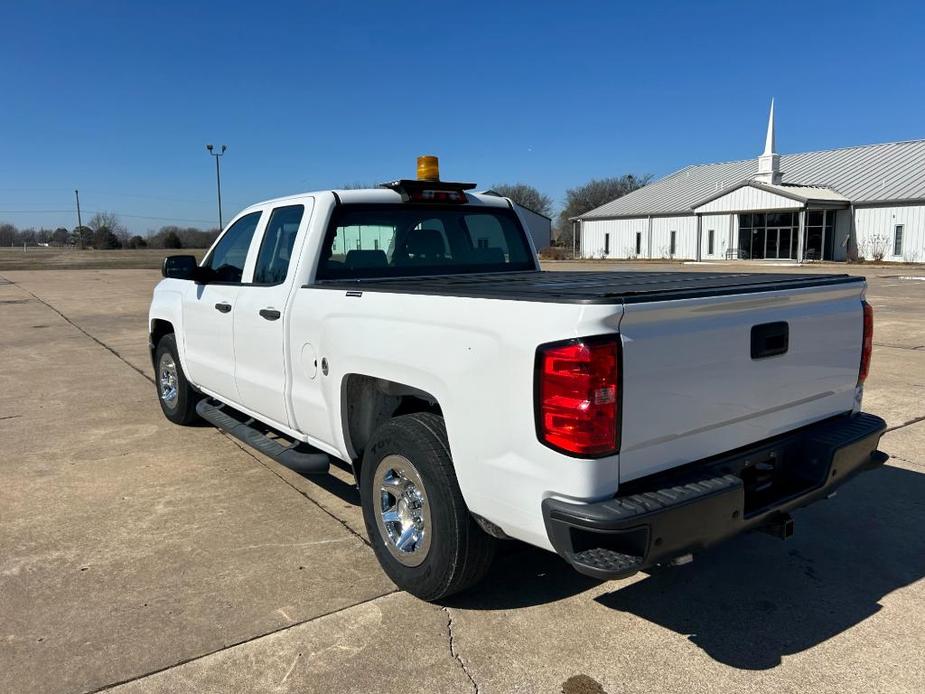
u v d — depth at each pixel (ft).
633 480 8.89
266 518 14.55
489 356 9.30
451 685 9.22
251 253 16.05
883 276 96.22
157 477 17.04
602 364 8.28
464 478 9.94
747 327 9.91
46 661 9.69
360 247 14.64
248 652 9.90
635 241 173.88
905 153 143.13
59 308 59.47
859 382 12.26
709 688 9.18
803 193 132.67
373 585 11.78
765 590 11.71
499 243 17.19
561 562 12.67
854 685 9.25
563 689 9.16
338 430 12.74
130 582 11.86
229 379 16.67
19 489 16.24
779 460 10.94
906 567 12.51
